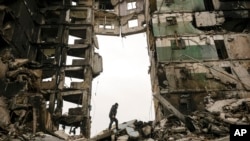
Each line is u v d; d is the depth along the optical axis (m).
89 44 31.23
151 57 28.53
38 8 32.19
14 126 14.32
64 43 30.69
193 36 24.58
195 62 22.88
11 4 25.30
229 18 25.77
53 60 29.23
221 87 21.31
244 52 23.42
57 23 31.94
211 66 22.58
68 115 26.62
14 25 23.66
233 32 24.83
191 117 15.93
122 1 40.44
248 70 22.33
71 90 28.17
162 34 24.91
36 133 14.21
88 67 29.67
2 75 18.05
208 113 16.41
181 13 26.28
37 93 18.53
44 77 29.09
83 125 26.17
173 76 22.11
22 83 17.88
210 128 13.77
